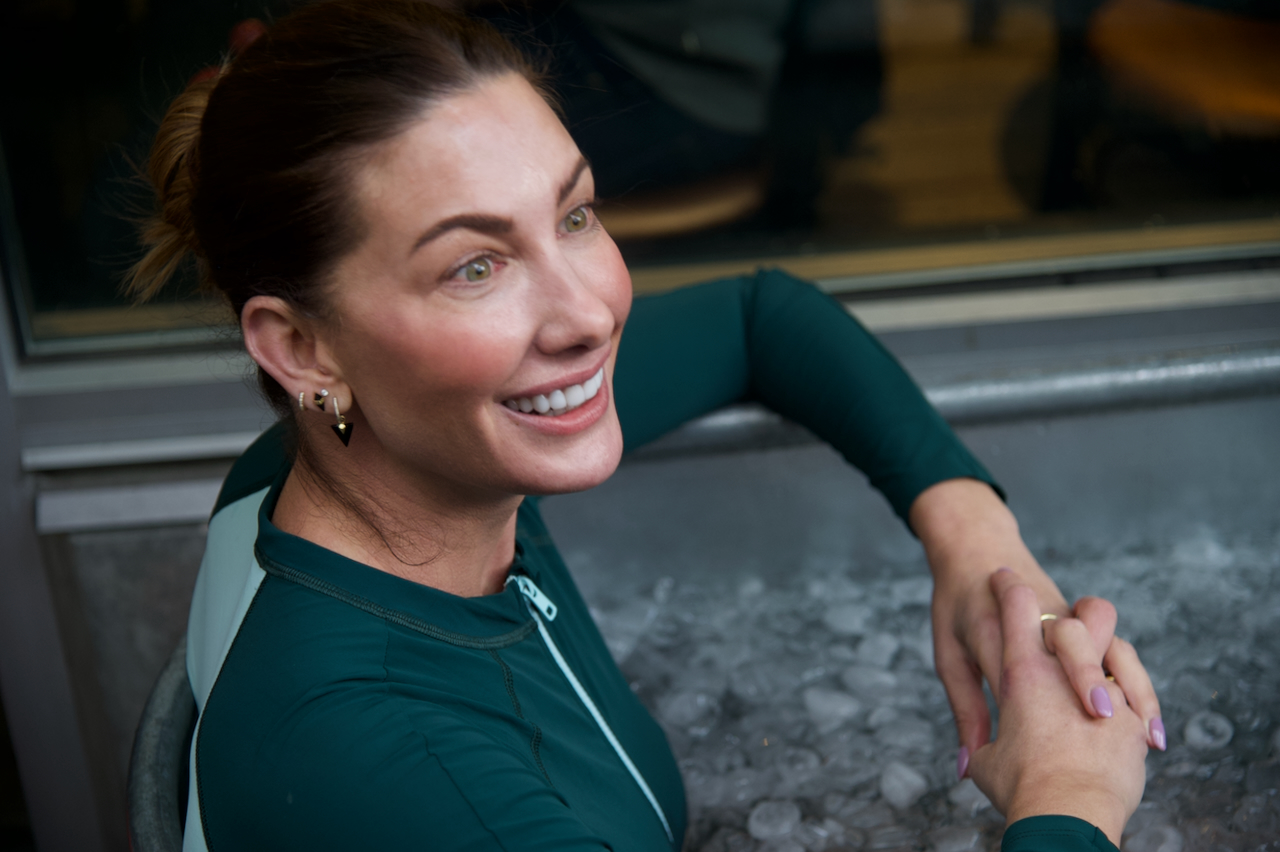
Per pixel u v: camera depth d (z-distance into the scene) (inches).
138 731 28.4
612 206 59.8
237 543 28.2
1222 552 51.1
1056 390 47.6
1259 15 58.9
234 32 46.6
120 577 53.7
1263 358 48.3
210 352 52.7
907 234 60.5
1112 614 32.6
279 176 21.2
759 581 51.0
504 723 25.4
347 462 25.1
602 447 24.4
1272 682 42.8
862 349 41.0
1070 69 59.9
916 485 38.4
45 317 52.9
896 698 43.9
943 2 58.1
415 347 21.9
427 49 21.2
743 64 57.7
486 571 29.1
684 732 42.9
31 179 51.0
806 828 38.1
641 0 55.4
